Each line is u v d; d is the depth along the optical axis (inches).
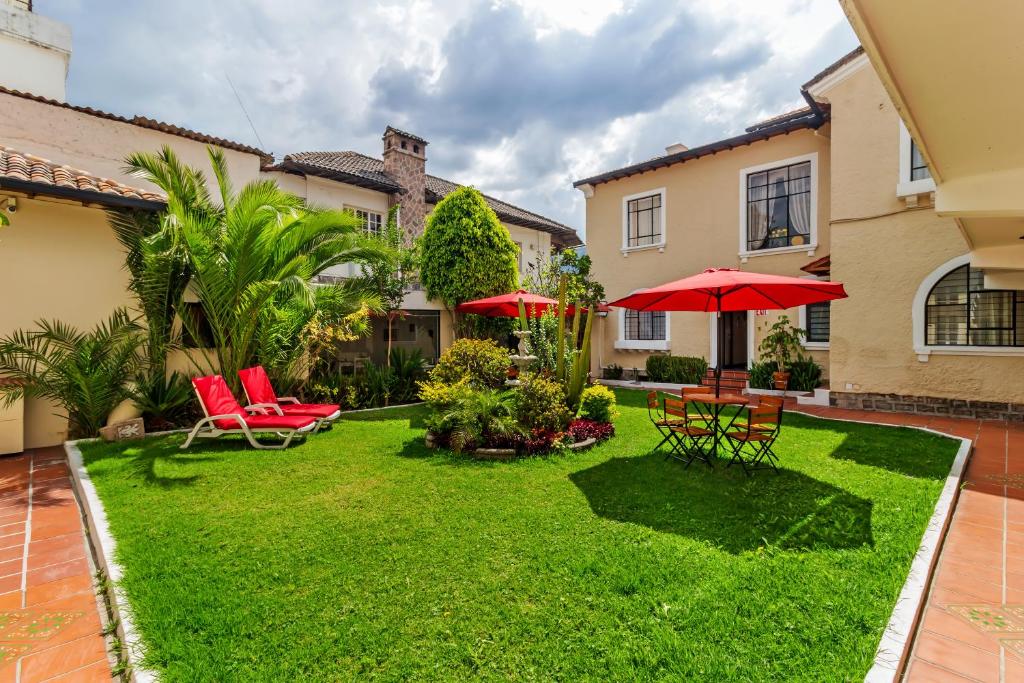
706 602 136.5
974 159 178.7
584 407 364.8
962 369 405.4
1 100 414.3
